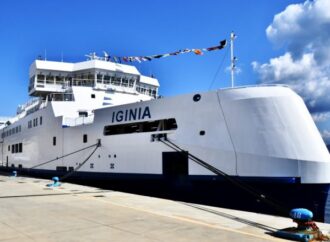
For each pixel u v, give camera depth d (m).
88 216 9.42
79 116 21.03
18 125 28.47
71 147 19.28
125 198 12.94
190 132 13.52
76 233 7.55
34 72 25.36
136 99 24.19
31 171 24.53
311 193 11.75
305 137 11.90
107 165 16.61
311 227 7.53
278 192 11.84
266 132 12.05
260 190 12.05
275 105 12.09
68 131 19.62
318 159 11.82
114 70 24.66
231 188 12.53
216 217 9.72
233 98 12.66
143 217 9.34
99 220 8.91
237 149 12.43
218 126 12.88
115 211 10.20
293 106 12.08
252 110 12.30
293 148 11.77
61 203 11.66
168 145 14.04
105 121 16.88
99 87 23.95
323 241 7.30
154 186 14.55
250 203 12.20
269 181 11.86
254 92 12.41
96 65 24.11
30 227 8.11
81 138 18.48
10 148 30.64
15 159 28.73
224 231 7.91
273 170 11.84
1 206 11.06
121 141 15.98
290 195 11.73
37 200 12.34
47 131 22.03
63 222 8.66
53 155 21.16
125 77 25.14
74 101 21.77
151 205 11.41
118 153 16.08
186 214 9.98
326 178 11.93
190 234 7.56
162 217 9.38
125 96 23.73
